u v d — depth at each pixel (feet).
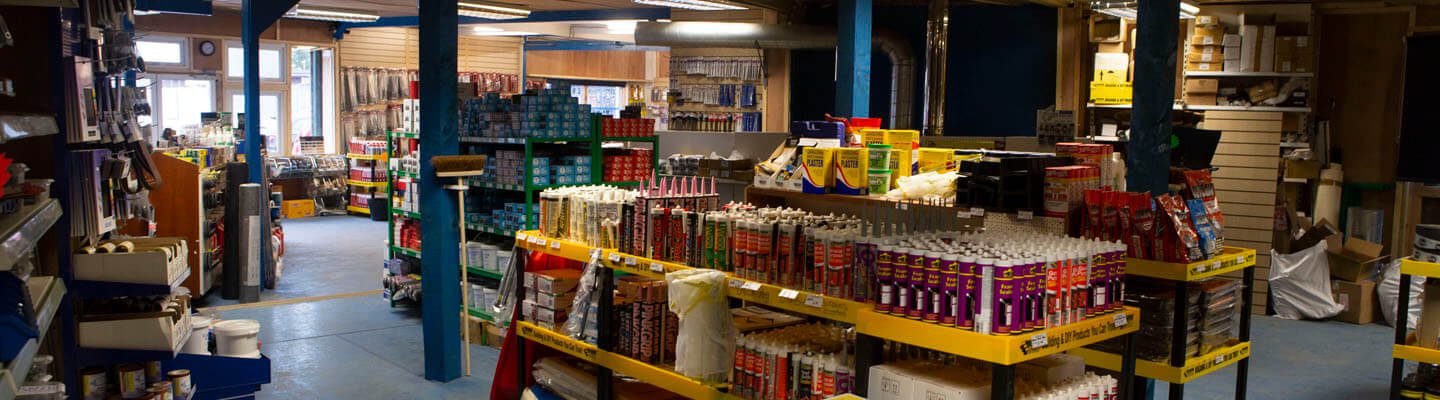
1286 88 28.81
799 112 38.88
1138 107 14.60
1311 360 22.81
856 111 22.15
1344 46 30.45
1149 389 15.15
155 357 13.61
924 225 12.38
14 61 12.43
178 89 49.55
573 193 16.38
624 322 14.30
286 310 27.22
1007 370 9.63
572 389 15.80
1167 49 14.28
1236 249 14.17
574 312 15.58
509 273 20.20
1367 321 27.22
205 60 49.93
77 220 13.24
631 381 15.52
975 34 37.78
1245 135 28.99
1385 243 30.35
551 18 42.88
